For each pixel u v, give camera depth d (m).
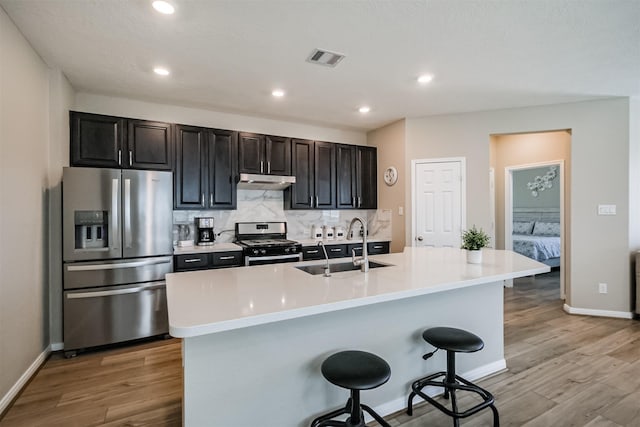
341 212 4.98
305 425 1.70
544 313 3.92
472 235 2.40
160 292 3.13
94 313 2.86
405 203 4.41
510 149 5.19
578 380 2.38
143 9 2.01
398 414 1.99
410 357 2.09
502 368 2.52
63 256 2.78
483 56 2.65
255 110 4.05
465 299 2.34
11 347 2.12
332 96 3.56
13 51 2.15
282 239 4.36
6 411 2.01
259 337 1.57
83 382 2.36
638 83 3.23
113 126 3.23
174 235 3.85
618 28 2.24
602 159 3.72
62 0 1.92
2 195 2.02
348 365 1.53
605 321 3.61
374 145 5.03
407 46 2.48
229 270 2.19
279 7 2.00
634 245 3.70
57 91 2.81
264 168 4.07
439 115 4.26
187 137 3.62
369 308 1.92
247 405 1.55
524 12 2.05
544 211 7.85
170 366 2.61
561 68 2.88
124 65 2.78
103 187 2.89
